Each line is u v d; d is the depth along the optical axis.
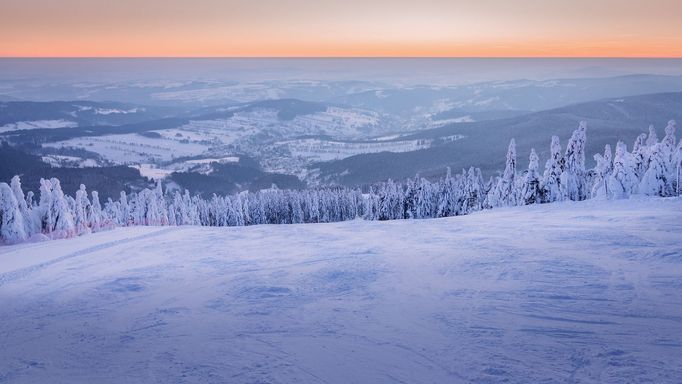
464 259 16.44
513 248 17.64
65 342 10.76
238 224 76.12
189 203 77.50
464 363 8.13
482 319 10.23
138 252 23.06
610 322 9.45
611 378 7.16
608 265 13.92
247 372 8.42
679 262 13.55
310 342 9.71
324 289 14.02
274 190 91.56
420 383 7.59
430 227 25.91
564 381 7.19
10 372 9.17
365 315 11.22
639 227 19.58
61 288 16.25
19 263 21.30
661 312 9.80
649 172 31.88
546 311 10.38
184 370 8.70
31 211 35.84
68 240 29.05
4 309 14.03
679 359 7.64
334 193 88.31
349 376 8.03
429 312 11.03
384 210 70.12
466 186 62.06
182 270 18.19
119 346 10.27
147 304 13.69
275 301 13.09
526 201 40.69
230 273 17.19
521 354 8.28
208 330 10.97
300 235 26.45
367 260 17.72
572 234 19.44
